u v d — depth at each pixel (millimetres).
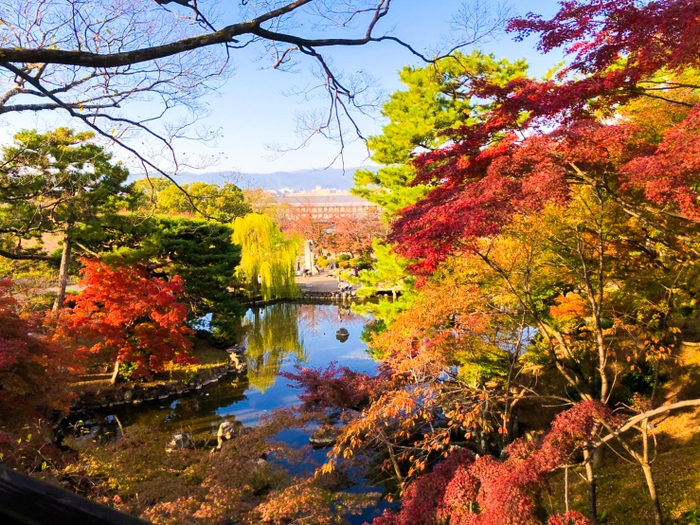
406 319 8953
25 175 10820
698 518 6504
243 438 8867
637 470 8492
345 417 10367
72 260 18656
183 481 7824
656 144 5535
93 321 15086
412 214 5715
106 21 4215
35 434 8922
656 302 8430
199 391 17422
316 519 6465
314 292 36281
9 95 4156
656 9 4422
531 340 10312
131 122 4195
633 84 4969
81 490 7777
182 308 15641
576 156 4852
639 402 6043
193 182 32594
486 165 5629
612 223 6914
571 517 4430
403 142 15047
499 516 4148
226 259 21828
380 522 5359
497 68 14188
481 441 8953
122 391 15914
